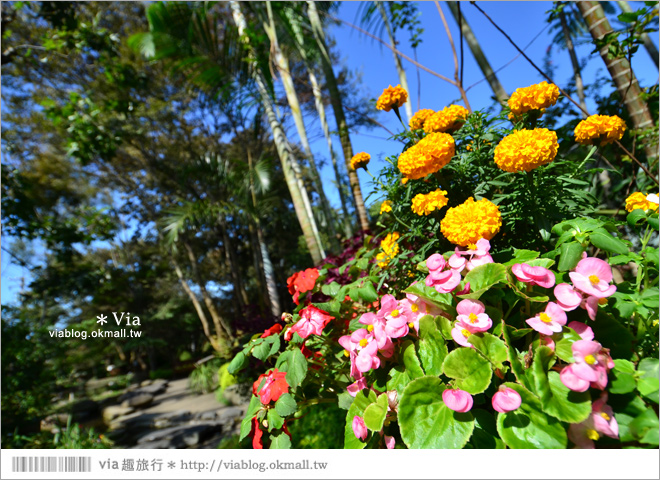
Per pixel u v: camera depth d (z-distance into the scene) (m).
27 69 6.29
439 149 1.05
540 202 1.06
